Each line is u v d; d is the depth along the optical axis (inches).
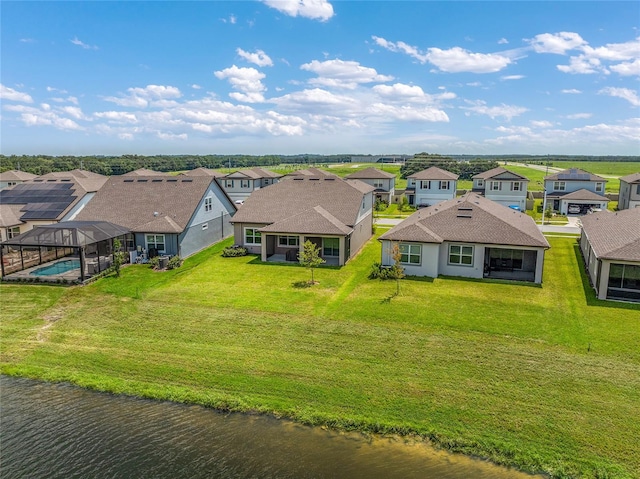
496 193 2405.3
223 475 454.9
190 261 1299.2
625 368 639.1
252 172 2896.2
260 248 1395.2
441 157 5679.1
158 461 476.1
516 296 964.6
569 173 2519.7
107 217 1373.0
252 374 636.1
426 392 583.5
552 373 626.2
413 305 900.6
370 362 663.1
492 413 538.3
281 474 455.2
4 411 568.1
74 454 488.4
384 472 455.2
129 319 840.3
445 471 454.9
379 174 2787.9
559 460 462.0
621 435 495.5
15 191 1692.9
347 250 1280.8
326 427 525.0
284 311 869.8
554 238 1641.2
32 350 723.4
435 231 1152.2
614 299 941.8
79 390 612.4
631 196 2079.2
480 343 722.2
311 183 1552.7
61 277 1088.8
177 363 672.4
